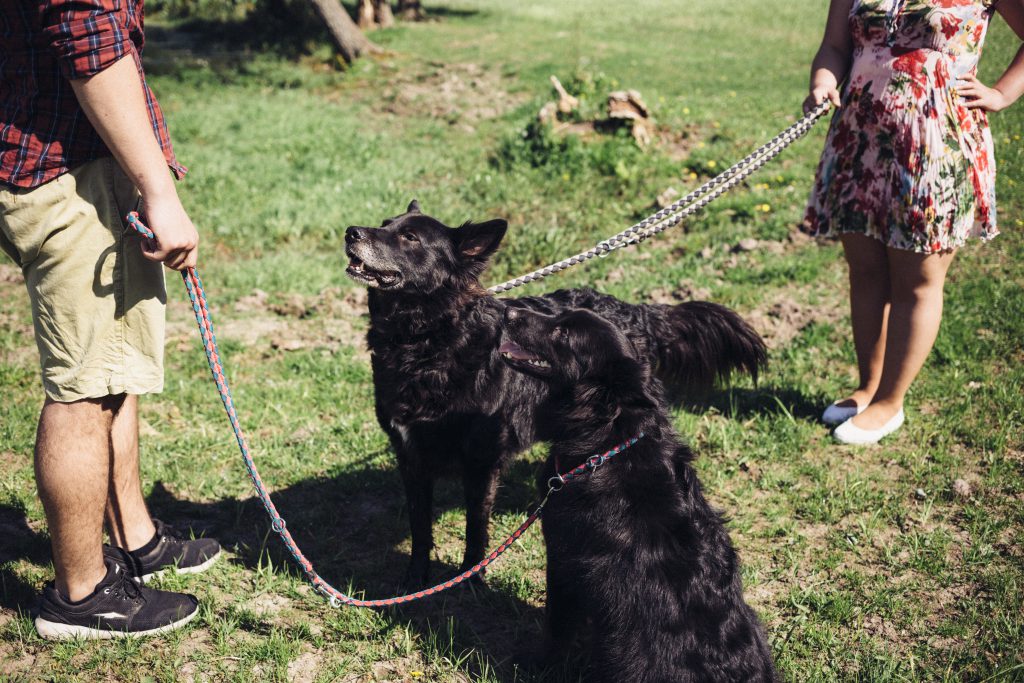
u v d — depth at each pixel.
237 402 4.86
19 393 4.85
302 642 3.10
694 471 3.01
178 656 2.95
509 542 3.01
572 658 3.05
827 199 4.36
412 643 3.09
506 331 3.18
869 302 4.50
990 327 5.52
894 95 3.98
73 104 2.51
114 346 2.74
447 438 3.38
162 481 4.09
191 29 22.00
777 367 5.26
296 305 6.25
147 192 2.50
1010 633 3.07
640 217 8.00
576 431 2.98
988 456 4.25
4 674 2.82
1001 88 3.99
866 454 4.37
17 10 2.41
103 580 2.97
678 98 12.20
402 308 3.32
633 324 4.20
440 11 26.02
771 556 3.63
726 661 2.52
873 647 3.08
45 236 2.57
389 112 12.93
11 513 3.75
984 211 4.11
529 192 8.56
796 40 20.00
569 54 17.22
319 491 4.14
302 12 19.64
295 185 9.09
